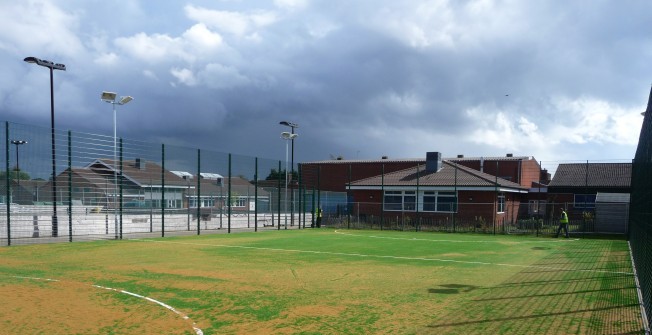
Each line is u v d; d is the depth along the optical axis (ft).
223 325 22.16
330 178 163.32
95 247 55.98
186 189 103.96
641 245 33.14
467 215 106.32
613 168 128.16
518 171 135.85
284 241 67.46
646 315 23.91
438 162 118.93
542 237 82.69
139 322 22.47
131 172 78.95
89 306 25.53
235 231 88.74
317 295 29.12
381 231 95.40
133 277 34.91
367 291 30.53
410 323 22.66
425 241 70.85
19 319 22.75
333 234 84.07
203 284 32.42
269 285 32.35
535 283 33.94
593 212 98.99
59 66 79.36
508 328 21.75
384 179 119.44
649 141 27.17
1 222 62.90
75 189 72.95
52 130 61.72
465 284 33.35
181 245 59.67
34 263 41.83
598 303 27.12
